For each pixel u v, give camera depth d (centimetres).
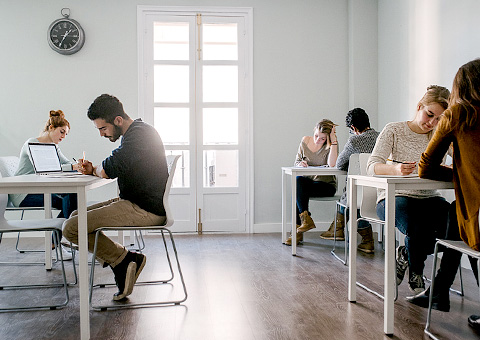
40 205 349
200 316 225
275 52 495
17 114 471
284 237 427
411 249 241
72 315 229
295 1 496
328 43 500
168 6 480
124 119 252
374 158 257
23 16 470
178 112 487
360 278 295
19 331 207
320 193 411
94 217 228
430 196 251
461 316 224
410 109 420
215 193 491
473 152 178
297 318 221
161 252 386
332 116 502
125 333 203
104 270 323
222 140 492
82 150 477
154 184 240
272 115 496
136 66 480
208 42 489
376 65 493
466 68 184
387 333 199
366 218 260
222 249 398
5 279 299
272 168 497
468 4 330
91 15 476
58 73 474
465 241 183
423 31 394
